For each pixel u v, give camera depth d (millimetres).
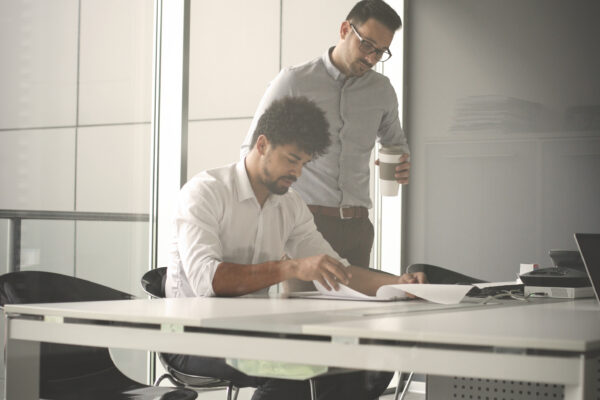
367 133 3018
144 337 1392
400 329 1181
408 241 3371
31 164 2910
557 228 3525
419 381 2898
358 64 3037
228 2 3414
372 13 3096
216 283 2068
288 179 2611
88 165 3111
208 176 2371
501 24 3611
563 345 1052
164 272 2324
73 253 3049
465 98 3523
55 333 1510
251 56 3455
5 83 2834
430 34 3520
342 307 1649
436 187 3457
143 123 3322
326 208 2797
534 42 3609
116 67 3230
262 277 2047
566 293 2072
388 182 3158
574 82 3592
